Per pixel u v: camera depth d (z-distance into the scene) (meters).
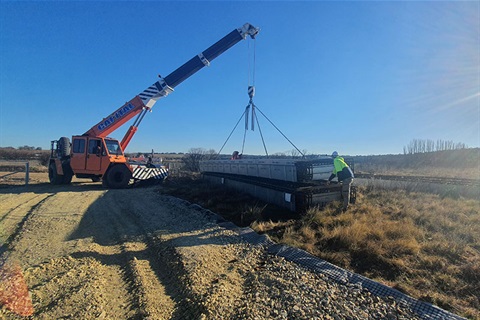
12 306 3.68
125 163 15.17
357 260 5.07
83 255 5.46
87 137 14.83
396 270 4.72
